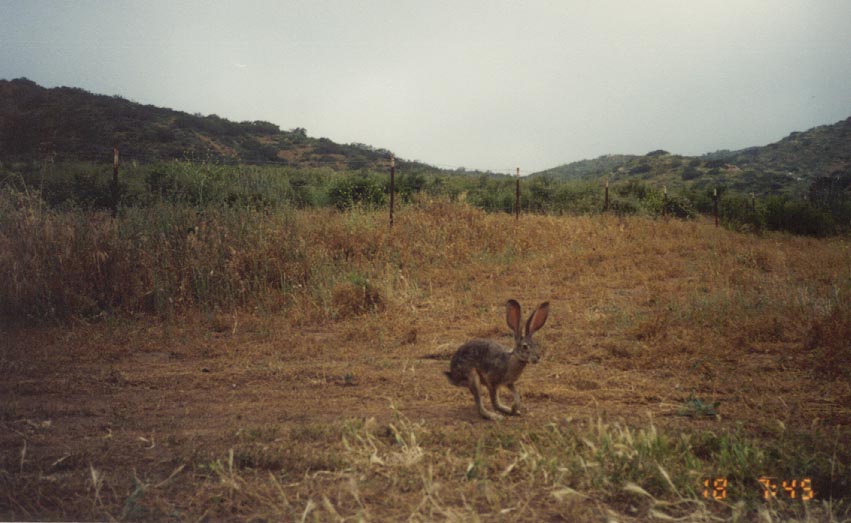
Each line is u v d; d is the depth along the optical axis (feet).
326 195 75.51
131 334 27.89
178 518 11.28
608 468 12.78
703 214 104.63
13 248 31.83
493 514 11.36
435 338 27.14
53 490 12.50
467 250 46.73
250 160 162.40
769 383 19.80
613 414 17.51
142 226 36.68
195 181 62.44
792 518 11.23
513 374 16.99
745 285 35.63
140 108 185.98
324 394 19.89
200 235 37.22
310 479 12.98
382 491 12.38
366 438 15.07
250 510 11.68
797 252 53.36
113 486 12.75
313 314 31.40
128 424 16.97
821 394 18.76
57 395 19.85
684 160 278.26
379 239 44.70
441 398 19.43
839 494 12.25
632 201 96.12
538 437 14.88
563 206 90.27
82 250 33.04
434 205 56.85
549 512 11.50
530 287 38.04
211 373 22.36
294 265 36.94
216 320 30.32
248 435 15.53
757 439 14.58
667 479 11.65
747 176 226.38
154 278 33.17
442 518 11.20
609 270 42.63
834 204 101.60
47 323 29.63
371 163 183.62
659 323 26.40
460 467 13.44
